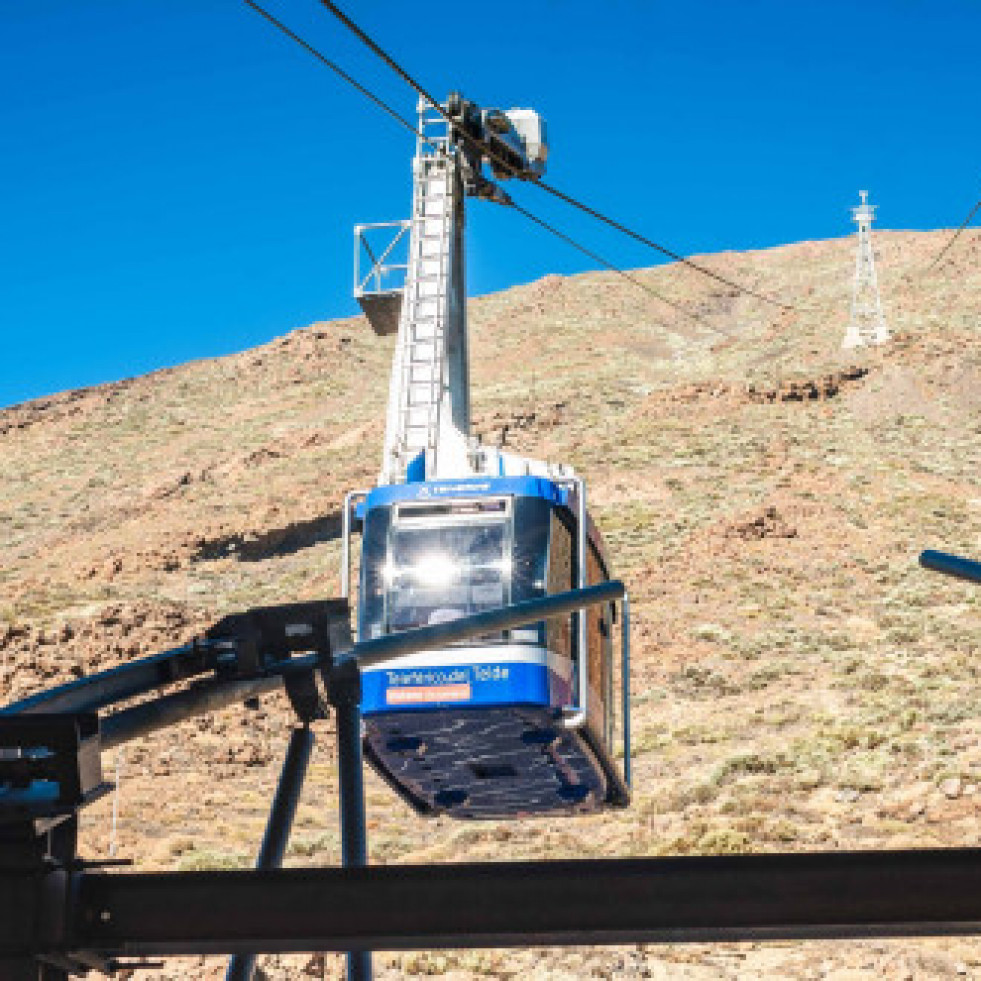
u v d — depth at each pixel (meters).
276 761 55.16
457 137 26.31
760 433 110.56
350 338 184.62
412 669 17.98
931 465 99.56
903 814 39.84
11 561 115.12
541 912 3.41
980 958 25.83
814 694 58.78
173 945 3.52
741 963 27.41
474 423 125.75
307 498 109.38
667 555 82.75
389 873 3.51
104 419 164.75
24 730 3.35
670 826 41.84
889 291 165.50
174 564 99.25
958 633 65.88
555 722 18.22
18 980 3.33
